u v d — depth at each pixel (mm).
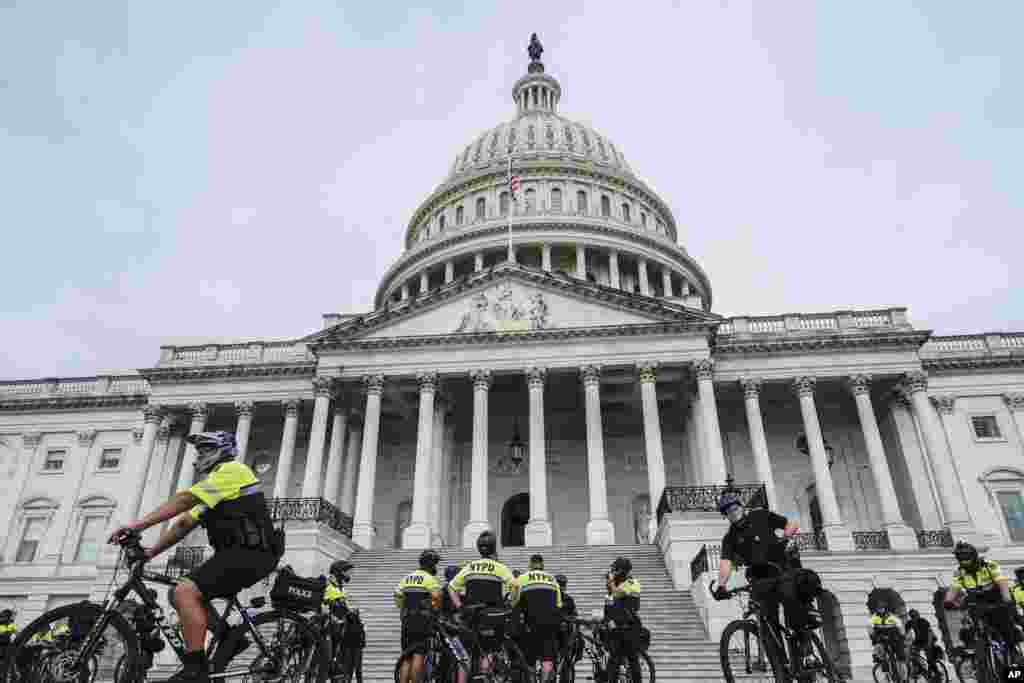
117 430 56156
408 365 46375
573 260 72250
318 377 46469
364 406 49781
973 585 12148
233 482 7496
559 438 52625
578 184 80875
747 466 49344
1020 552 44844
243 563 7309
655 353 45156
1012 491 46750
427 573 13281
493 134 91562
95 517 53594
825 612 37844
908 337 45938
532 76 101812
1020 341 51500
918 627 18391
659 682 22688
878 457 43750
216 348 52156
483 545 12266
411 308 47781
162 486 49344
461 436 52719
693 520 33625
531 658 11750
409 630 12688
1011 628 11609
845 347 46719
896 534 41000
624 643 13750
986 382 49500
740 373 47031
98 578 45750
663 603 29969
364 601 31781
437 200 84812
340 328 47438
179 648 8430
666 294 72562
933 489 44281
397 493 51562
